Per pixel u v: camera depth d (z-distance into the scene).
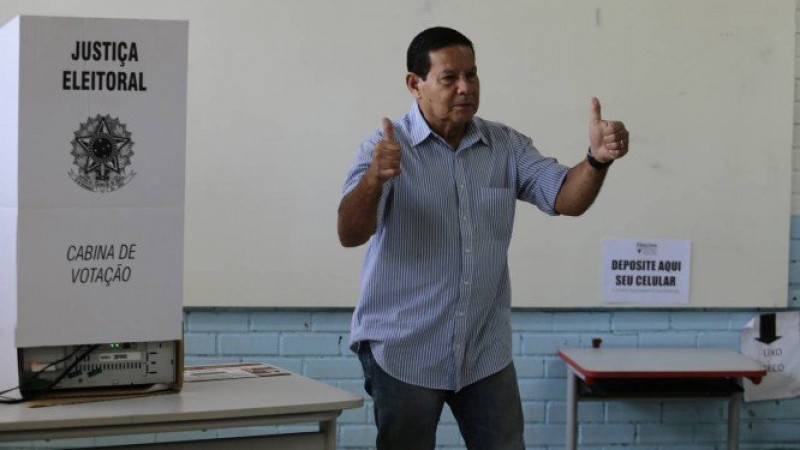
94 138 2.26
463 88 2.69
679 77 4.41
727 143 4.45
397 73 4.26
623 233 4.42
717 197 4.46
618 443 4.53
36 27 2.21
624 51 4.37
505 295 2.85
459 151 2.78
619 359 4.17
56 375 2.32
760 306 4.52
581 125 4.36
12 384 2.28
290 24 4.21
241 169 4.21
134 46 2.28
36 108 2.22
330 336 4.32
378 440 2.82
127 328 2.32
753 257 4.49
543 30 4.32
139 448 2.33
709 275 4.47
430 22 4.27
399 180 2.73
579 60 4.35
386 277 2.77
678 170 4.43
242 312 4.28
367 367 2.83
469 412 2.84
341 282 4.29
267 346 4.30
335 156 4.25
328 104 4.24
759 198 4.48
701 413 4.56
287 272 4.25
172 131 2.32
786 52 4.46
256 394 2.44
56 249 2.26
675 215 4.44
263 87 4.21
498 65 4.31
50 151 2.24
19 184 2.22
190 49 4.17
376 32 4.25
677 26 4.39
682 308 4.48
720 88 4.43
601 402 4.52
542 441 4.46
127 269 2.31
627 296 4.43
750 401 4.56
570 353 4.27
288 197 4.24
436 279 2.74
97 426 2.16
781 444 4.62
